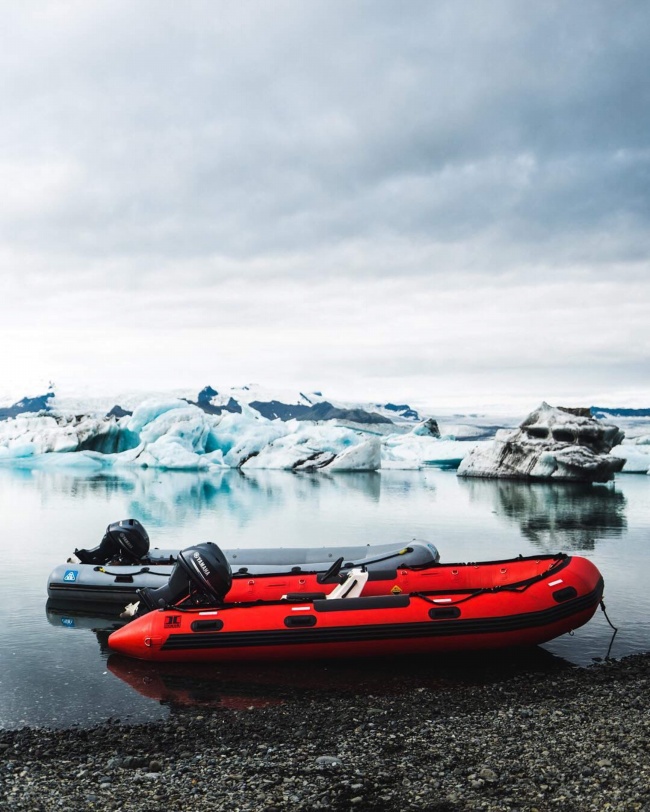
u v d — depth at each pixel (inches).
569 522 788.0
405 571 380.2
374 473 1704.0
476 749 218.7
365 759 213.8
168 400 2095.2
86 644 351.6
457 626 313.4
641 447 1886.1
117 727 248.1
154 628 318.3
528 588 322.3
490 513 879.7
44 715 263.0
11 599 442.0
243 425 2106.3
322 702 272.8
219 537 691.4
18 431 2116.1
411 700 272.7
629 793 182.2
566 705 261.1
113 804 185.9
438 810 180.1
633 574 496.4
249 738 235.8
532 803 181.2
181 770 207.8
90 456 1894.7
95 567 434.6
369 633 312.5
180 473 1672.0
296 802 185.9
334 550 466.9
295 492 1172.5
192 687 291.6
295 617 315.6
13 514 871.7
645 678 292.7
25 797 190.2
